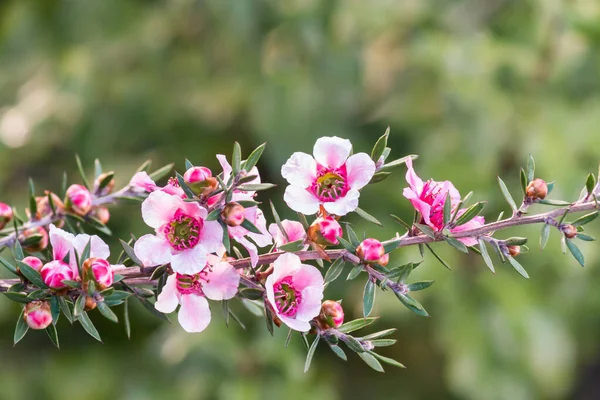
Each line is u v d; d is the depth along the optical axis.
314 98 0.77
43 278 0.36
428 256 0.70
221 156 0.36
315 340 0.36
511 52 0.74
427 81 0.77
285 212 0.76
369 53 0.79
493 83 0.74
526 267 0.73
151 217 0.36
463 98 0.72
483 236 0.37
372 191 0.73
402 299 0.36
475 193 0.69
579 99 0.73
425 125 0.77
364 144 0.77
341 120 0.77
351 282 0.73
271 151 0.75
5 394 0.78
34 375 0.80
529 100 0.73
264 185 0.36
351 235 0.36
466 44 0.74
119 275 0.36
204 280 0.36
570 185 0.67
